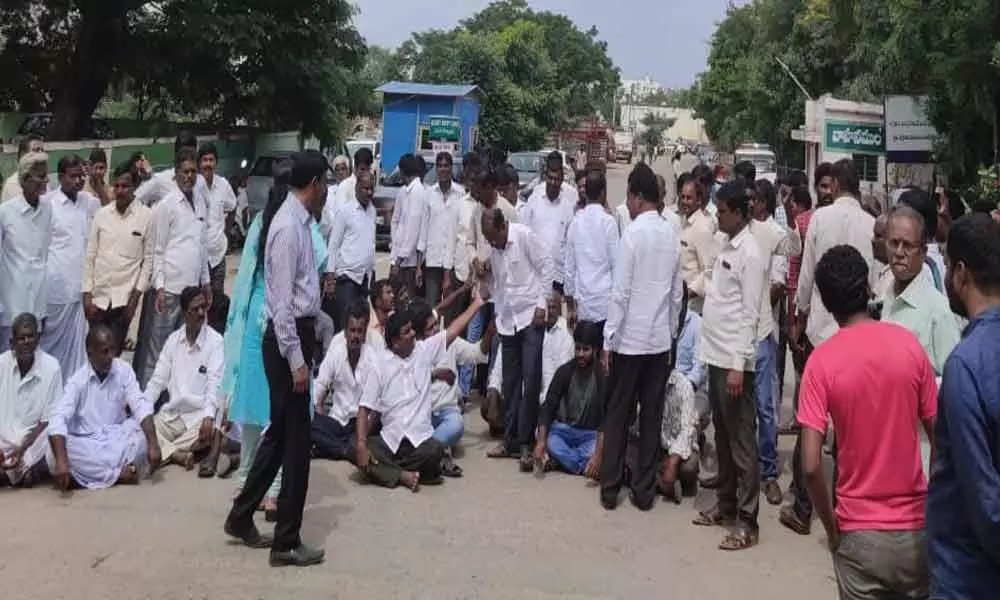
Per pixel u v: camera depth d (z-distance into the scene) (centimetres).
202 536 538
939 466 274
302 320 500
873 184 2220
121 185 777
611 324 598
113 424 651
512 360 715
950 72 1414
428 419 660
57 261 759
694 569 512
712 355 555
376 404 648
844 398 333
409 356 654
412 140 2886
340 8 2375
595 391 681
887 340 336
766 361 634
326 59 2400
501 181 892
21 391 630
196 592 461
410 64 5234
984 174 1404
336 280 857
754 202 676
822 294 352
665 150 9994
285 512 495
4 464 615
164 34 2167
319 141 2661
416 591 470
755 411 567
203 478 654
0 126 2283
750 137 4344
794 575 507
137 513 575
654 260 595
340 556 514
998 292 278
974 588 263
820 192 723
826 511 338
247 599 455
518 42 5009
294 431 495
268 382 501
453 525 571
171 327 759
